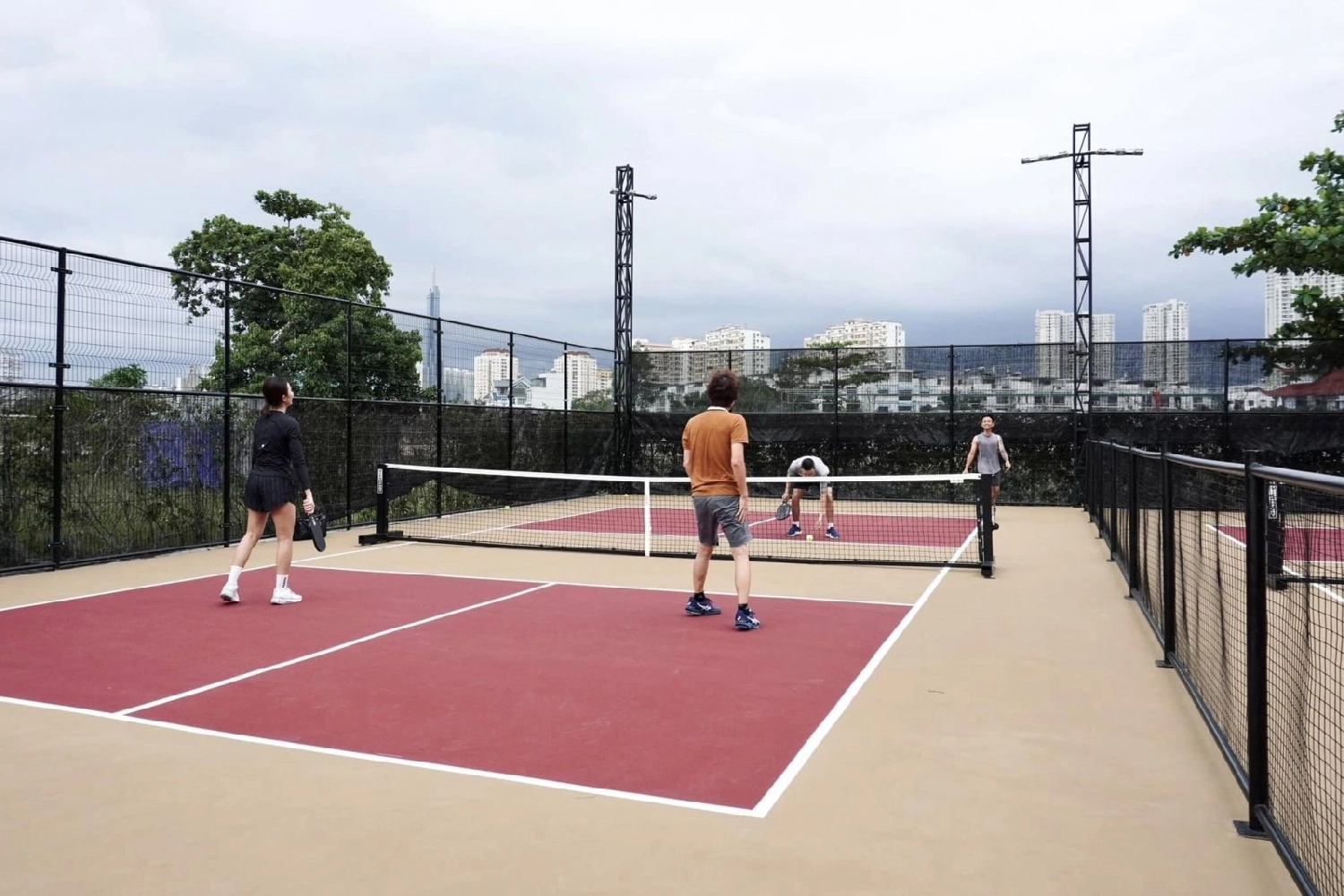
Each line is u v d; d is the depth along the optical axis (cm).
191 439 1222
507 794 406
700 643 700
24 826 373
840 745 470
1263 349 1981
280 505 848
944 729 497
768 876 330
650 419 2423
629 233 2427
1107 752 463
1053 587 971
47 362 1017
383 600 877
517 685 580
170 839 362
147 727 499
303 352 1527
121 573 1042
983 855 348
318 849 352
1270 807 372
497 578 1020
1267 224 1788
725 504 763
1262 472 355
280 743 473
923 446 2217
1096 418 2089
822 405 2280
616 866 338
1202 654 554
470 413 1805
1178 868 337
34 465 1030
